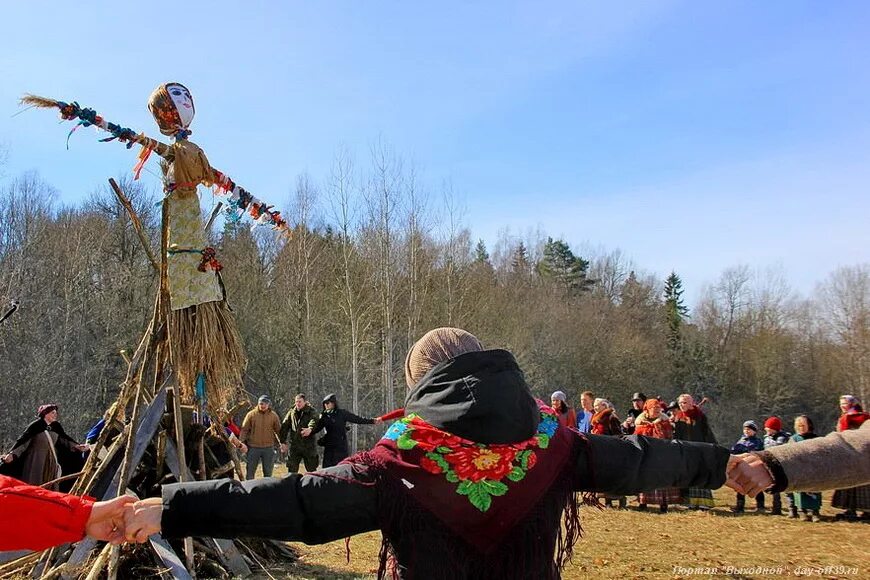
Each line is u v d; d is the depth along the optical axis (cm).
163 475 730
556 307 4759
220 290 629
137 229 630
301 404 1331
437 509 212
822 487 236
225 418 765
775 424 1285
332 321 3566
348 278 3206
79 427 2608
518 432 217
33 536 216
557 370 4394
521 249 7425
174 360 612
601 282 6800
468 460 215
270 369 3391
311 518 210
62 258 3209
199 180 583
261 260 3962
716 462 241
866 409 4612
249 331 3384
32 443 884
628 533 997
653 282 6769
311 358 3328
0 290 2703
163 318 632
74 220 3481
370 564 832
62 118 504
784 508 1310
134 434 617
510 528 215
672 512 1224
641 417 1268
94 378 2839
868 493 1127
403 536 212
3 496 218
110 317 2955
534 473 221
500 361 222
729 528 1048
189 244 605
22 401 2538
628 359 4716
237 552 758
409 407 229
